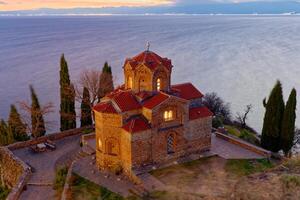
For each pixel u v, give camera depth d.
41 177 48.84
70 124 69.88
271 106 57.38
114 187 44.31
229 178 45.12
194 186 43.00
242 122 86.50
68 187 43.84
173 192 41.41
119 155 48.09
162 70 48.91
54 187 45.91
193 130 51.34
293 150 68.81
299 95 125.38
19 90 134.88
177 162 49.59
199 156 51.59
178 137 49.88
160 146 48.41
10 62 191.25
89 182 45.66
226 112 88.62
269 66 177.75
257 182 26.98
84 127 66.44
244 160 50.84
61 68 67.88
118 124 46.75
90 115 70.81
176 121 49.28
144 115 47.75
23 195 44.69
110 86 71.88
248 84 144.88
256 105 116.19
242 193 25.78
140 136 46.03
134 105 47.38
